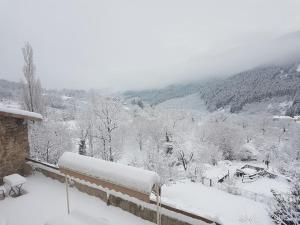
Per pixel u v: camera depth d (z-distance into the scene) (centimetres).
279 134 5378
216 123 4697
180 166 3128
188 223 466
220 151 4228
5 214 581
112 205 604
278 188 2697
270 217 1524
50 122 2381
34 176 814
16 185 676
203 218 445
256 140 4956
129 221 534
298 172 1622
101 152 2481
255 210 1756
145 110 4616
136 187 361
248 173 3212
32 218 561
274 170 3550
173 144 3288
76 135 2845
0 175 766
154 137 3625
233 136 4509
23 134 840
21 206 616
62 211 586
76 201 634
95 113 2558
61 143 2306
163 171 2378
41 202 634
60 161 480
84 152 2741
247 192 2395
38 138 2067
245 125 6128
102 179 405
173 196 2072
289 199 1352
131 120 4072
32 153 2042
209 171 3162
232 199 1994
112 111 2505
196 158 3275
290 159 3569
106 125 2481
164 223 506
